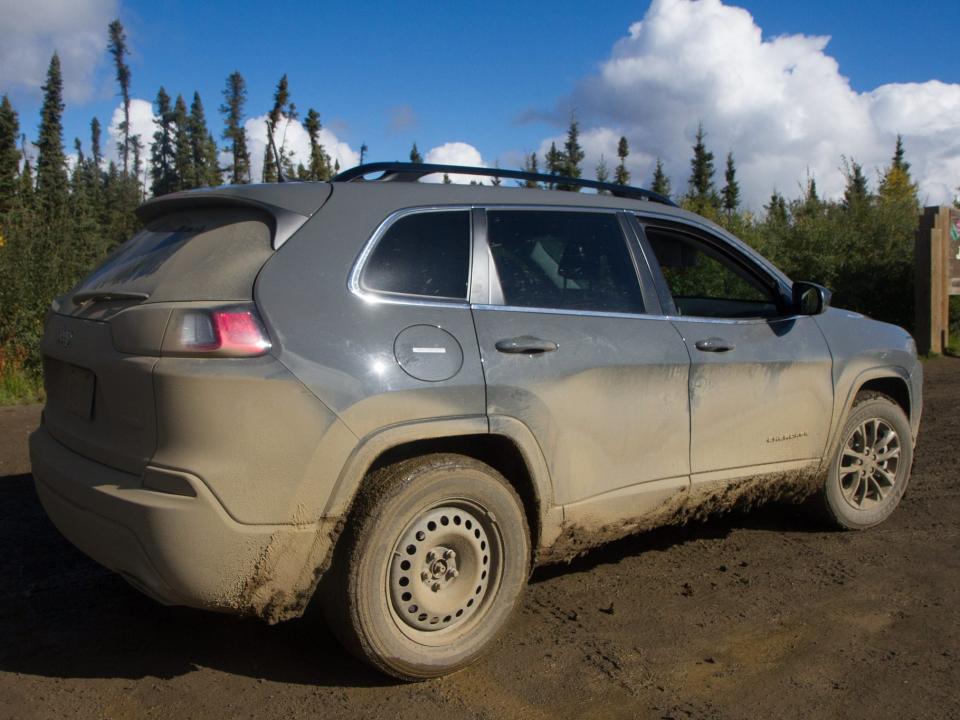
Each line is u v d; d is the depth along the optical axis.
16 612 3.87
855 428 5.02
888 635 3.78
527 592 4.20
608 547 4.85
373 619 3.13
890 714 3.13
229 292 3.06
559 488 3.63
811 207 16.64
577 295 3.85
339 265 3.24
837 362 4.77
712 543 4.95
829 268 14.71
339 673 3.37
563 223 3.96
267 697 3.18
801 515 5.41
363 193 3.49
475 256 3.60
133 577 2.99
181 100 52.22
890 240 15.03
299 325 3.05
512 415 3.44
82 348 3.30
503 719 3.06
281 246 3.20
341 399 3.03
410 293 3.37
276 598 3.04
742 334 4.38
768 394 4.43
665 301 4.16
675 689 3.29
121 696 3.17
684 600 4.14
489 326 3.49
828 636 3.77
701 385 4.13
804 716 3.12
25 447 6.86
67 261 10.65
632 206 4.29
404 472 3.20
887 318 15.03
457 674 3.38
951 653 3.61
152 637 3.65
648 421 3.92
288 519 2.97
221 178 47.84
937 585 4.36
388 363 3.16
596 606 4.05
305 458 2.97
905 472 5.35
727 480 4.31
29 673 3.32
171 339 2.93
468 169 3.92
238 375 2.88
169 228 3.67
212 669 3.38
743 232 15.54
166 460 2.89
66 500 3.23
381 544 3.13
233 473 2.88
